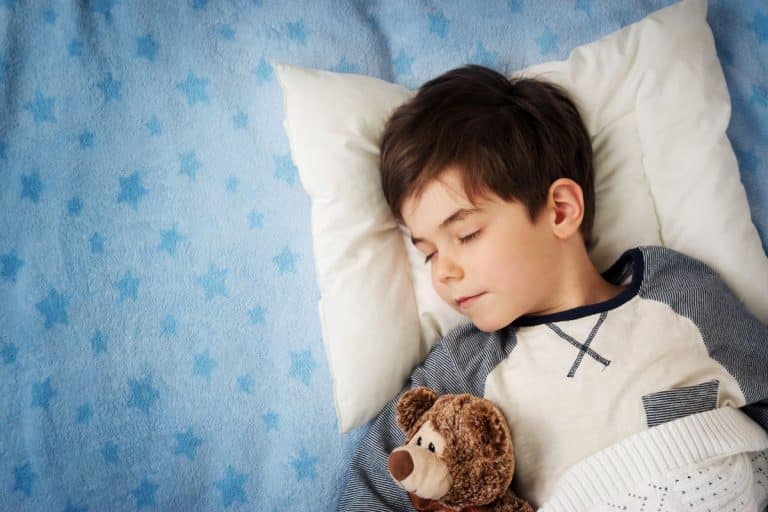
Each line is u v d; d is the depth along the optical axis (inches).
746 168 45.2
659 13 43.4
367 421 40.6
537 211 36.4
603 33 47.7
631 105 42.1
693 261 38.7
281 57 45.2
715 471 30.7
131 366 41.0
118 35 43.8
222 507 40.7
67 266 41.1
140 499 40.0
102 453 39.9
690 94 41.4
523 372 36.0
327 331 39.6
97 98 42.9
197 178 43.5
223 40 45.0
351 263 39.8
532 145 36.9
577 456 33.6
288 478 41.3
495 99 37.9
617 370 34.4
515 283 35.5
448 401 32.3
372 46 46.4
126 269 41.8
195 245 42.8
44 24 42.8
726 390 34.4
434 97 38.0
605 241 41.6
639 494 30.6
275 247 43.6
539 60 47.1
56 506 39.1
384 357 39.4
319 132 39.8
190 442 41.0
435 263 36.5
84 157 42.3
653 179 41.4
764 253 41.5
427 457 29.8
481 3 47.6
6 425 39.2
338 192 39.5
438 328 41.6
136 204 42.6
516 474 35.0
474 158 35.5
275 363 42.5
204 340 42.0
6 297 40.3
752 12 47.9
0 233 40.7
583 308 36.3
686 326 35.4
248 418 41.7
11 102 41.8
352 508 36.8
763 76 47.3
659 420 33.3
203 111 44.2
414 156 36.3
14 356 39.8
